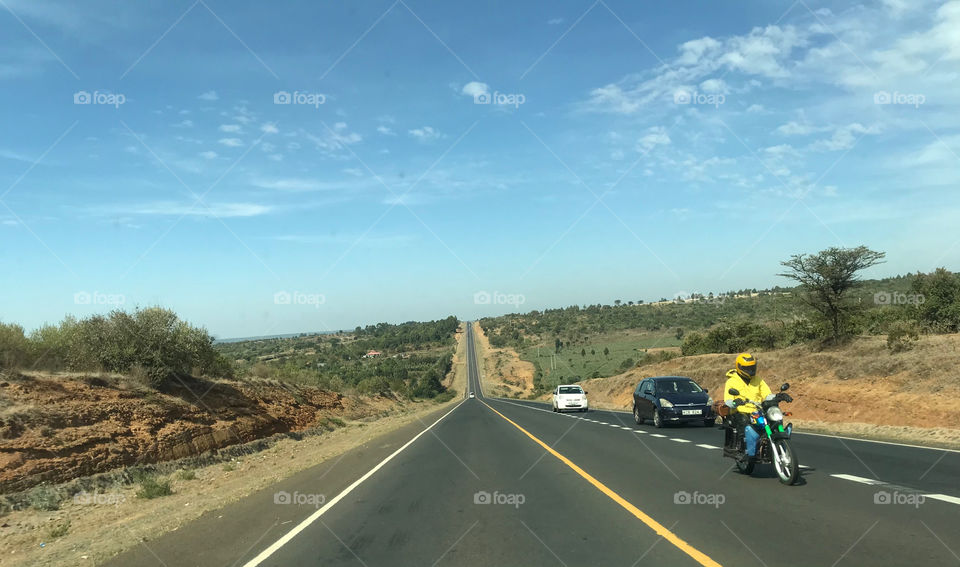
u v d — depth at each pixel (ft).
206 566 22.26
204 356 84.38
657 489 32.99
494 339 575.79
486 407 167.94
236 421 75.05
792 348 109.19
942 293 94.79
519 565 20.62
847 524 23.50
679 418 70.74
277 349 370.53
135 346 68.18
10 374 51.60
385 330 586.04
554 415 110.83
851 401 72.74
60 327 65.72
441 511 30.07
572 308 584.40
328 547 24.11
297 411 101.14
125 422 54.95
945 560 18.89
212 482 50.21
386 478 42.22
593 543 22.91
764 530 23.32
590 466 42.96
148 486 43.32
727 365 127.95
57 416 48.24
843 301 98.73
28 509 37.04
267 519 30.22
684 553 21.02
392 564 21.39
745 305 341.21
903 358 73.36
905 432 54.39
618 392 176.04
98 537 29.53
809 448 46.91
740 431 34.78
